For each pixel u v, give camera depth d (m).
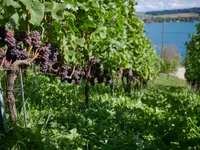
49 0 2.98
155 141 5.07
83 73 5.38
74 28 3.70
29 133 3.78
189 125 5.65
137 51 8.72
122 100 8.16
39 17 2.51
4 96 5.13
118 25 6.05
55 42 3.85
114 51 6.34
